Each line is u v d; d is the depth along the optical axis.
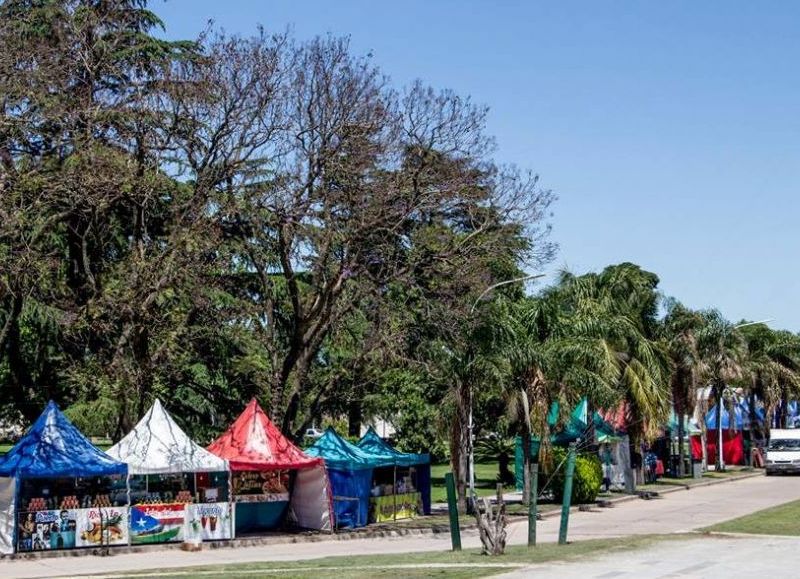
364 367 35.81
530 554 21.05
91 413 30.91
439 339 33.97
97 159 28.52
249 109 30.59
